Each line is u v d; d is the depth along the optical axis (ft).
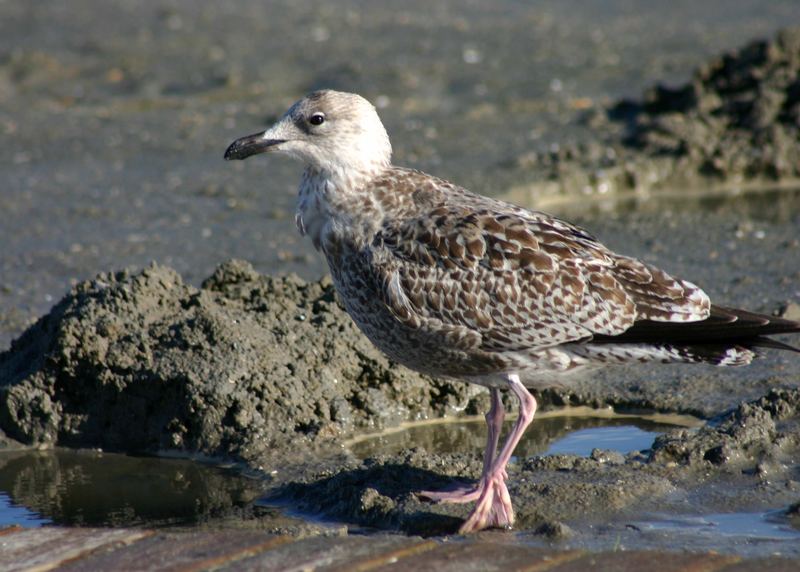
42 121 91.25
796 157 75.41
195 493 36.91
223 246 62.08
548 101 93.97
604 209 70.18
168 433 40.32
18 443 41.42
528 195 71.56
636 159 75.41
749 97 78.89
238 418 39.65
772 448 36.35
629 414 42.14
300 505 35.58
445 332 34.40
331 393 41.29
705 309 33.81
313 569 28.96
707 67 82.12
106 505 36.17
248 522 34.45
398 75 102.42
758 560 29.30
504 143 81.76
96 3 128.67
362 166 36.01
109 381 41.27
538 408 43.09
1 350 47.19
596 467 36.09
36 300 53.98
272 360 41.27
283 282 45.98
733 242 61.21
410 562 29.35
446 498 34.30
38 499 36.81
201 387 40.11
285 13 128.06
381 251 34.94
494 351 34.42
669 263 57.82
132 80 102.73
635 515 33.19
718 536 31.73
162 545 30.58
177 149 82.84
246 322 42.37
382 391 42.19
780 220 66.03
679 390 42.63
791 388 41.14
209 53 110.93
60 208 69.26
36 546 30.66
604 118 85.81
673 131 77.46
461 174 74.13
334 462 37.96
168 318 42.86
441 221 34.78
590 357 34.55
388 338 35.81
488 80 101.55
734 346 33.55
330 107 35.91
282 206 69.31
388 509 33.83
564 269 33.88
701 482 35.19
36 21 120.98
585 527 32.53
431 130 86.38
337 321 43.37
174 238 63.57
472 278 34.09
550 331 33.94
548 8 133.90
